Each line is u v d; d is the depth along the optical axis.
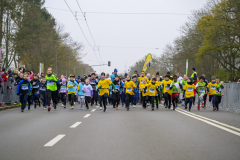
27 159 5.14
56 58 51.03
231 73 42.53
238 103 15.18
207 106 20.28
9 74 17.98
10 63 41.00
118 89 16.91
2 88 16.12
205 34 40.56
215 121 10.60
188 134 7.70
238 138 7.16
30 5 41.69
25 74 14.64
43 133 7.88
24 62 46.38
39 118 11.55
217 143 6.54
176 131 8.19
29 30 41.81
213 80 16.45
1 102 16.25
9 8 33.94
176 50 52.16
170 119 11.12
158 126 9.18
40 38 48.69
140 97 21.84
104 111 14.90
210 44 39.19
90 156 5.34
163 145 6.32
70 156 5.34
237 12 36.78
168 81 16.95
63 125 9.42
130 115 12.73
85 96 16.02
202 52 39.94
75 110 15.79
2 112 14.40
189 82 15.47
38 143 6.52
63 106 19.58
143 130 8.36
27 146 6.21
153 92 15.78
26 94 14.70
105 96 14.76
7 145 6.33
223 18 37.88
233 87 16.20
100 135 7.52
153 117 11.86
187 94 15.53
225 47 38.59
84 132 8.00
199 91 16.39
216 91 16.39
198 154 5.51
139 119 11.11
